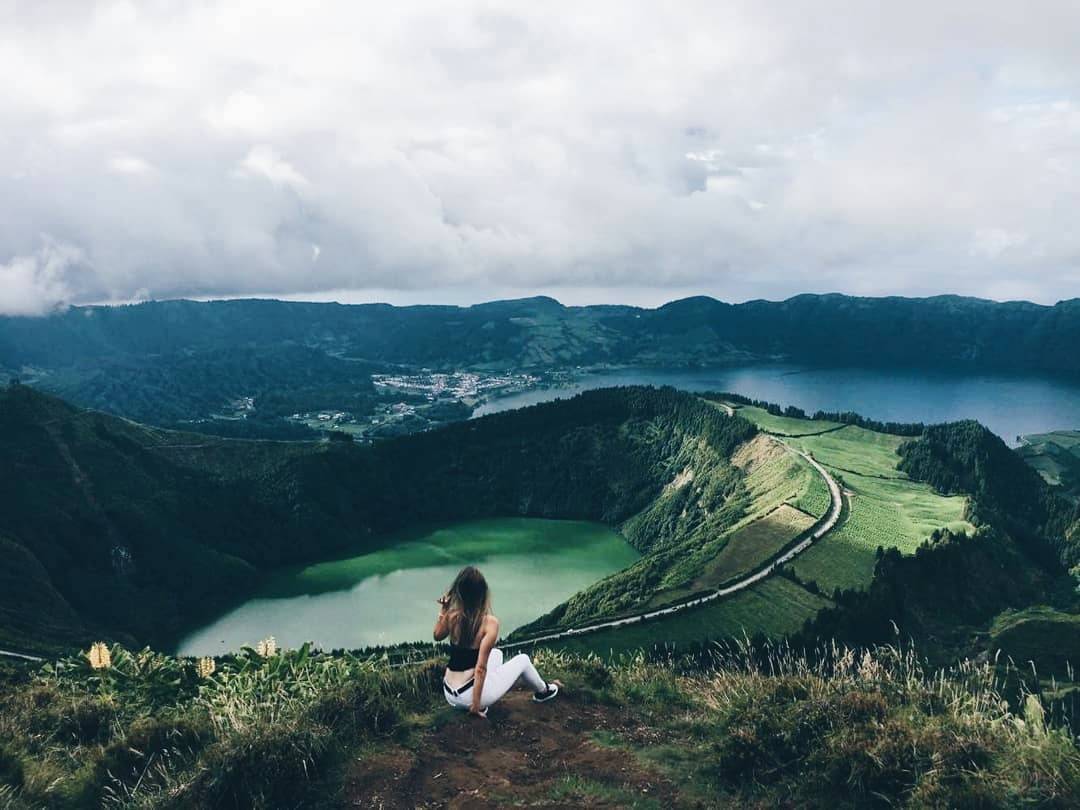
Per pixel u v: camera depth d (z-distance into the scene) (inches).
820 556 4852.4
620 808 317.7
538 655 554.9
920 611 4269.2
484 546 7780.5
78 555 5625.0
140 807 326.6
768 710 387.2
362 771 344.2
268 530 7293.3
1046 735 325.7
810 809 318.0
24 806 330.0
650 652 3688.5
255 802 315.6
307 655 578.2
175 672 598.2
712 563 5073.8
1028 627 3858.3
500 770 351.9
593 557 7377.0
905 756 323.6
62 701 517.0
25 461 6166.3
